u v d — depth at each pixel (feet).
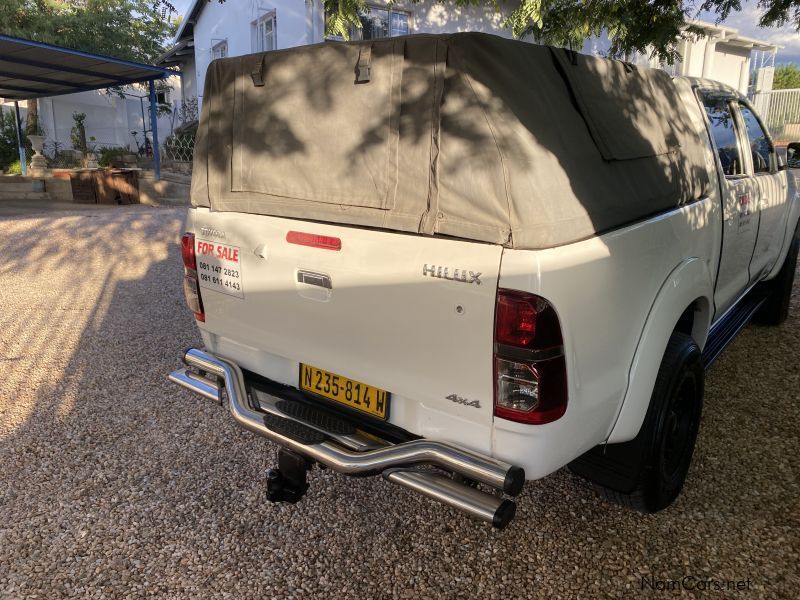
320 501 9.68
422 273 6.95
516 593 7.76
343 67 7.65
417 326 7.13
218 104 9.16
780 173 14.57
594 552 8.45
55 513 9.39
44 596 7.75
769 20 13.99
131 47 70.95
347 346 7.97
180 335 17.34
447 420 7.20
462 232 6.68
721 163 11.23
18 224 36.35
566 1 16.84
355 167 7.60
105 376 14.48
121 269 25.58
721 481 9.89
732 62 64.13
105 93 73.82
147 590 7.87
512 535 8.84
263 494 9.86
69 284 23.07
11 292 21.88
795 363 14.29
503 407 6.61
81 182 51.57
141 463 10.76
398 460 7.09
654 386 8.21
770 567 8.03
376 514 9.37
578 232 6.80
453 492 6.79
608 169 7.55
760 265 14.06
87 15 64.49
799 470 10.08
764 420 11.71
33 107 64.95
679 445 9.20
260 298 8.92
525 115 6.56
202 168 9.56
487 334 6.55
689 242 9.32
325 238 7.85
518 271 6.27
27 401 13.14
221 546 8.68
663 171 8.75
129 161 59.57
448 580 8.00
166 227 35.68
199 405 12.97
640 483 8.34
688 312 10.32
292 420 8.22
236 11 47.88
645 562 8.22
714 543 8.52
